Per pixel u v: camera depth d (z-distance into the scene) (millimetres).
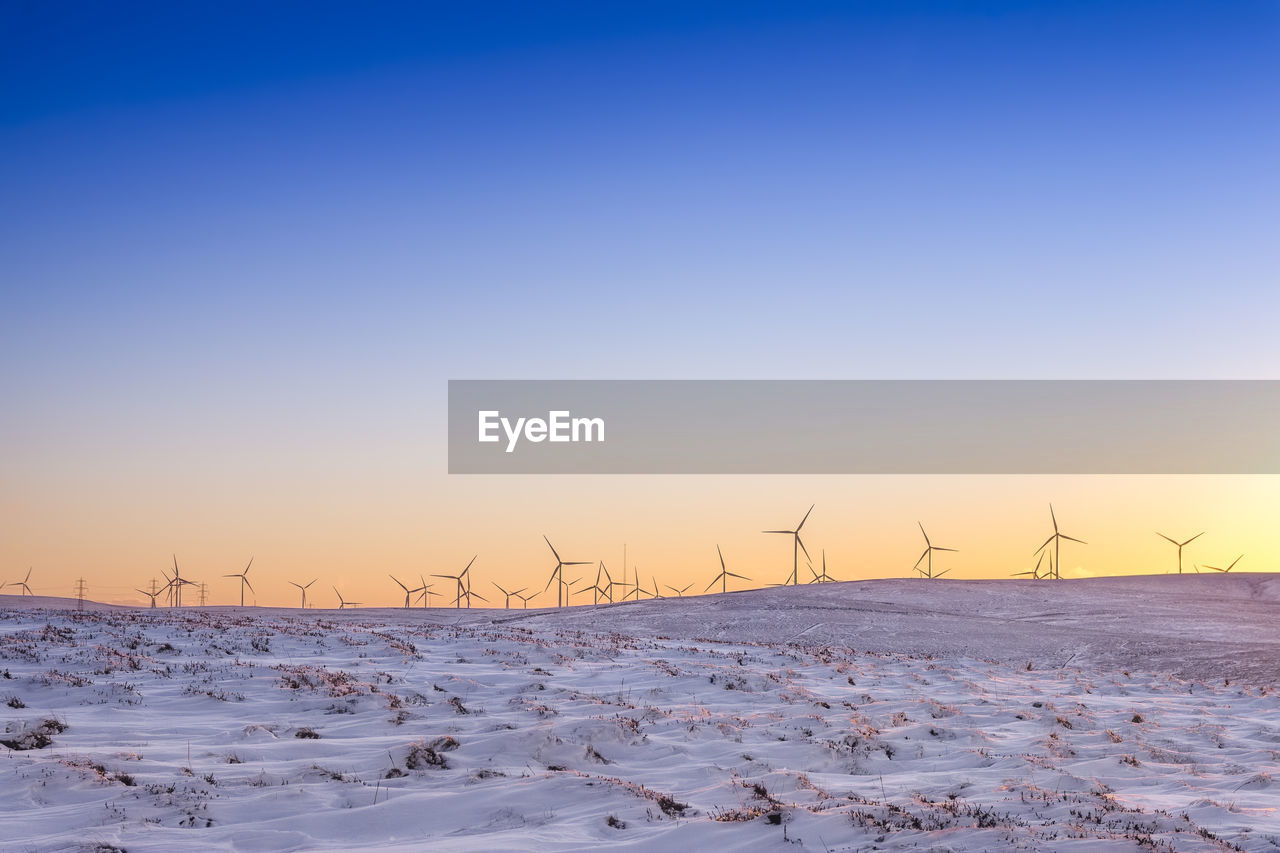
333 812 16969
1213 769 24984
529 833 15820
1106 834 15094
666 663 42500
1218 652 59219
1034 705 37125
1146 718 34594
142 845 14555
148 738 22625
